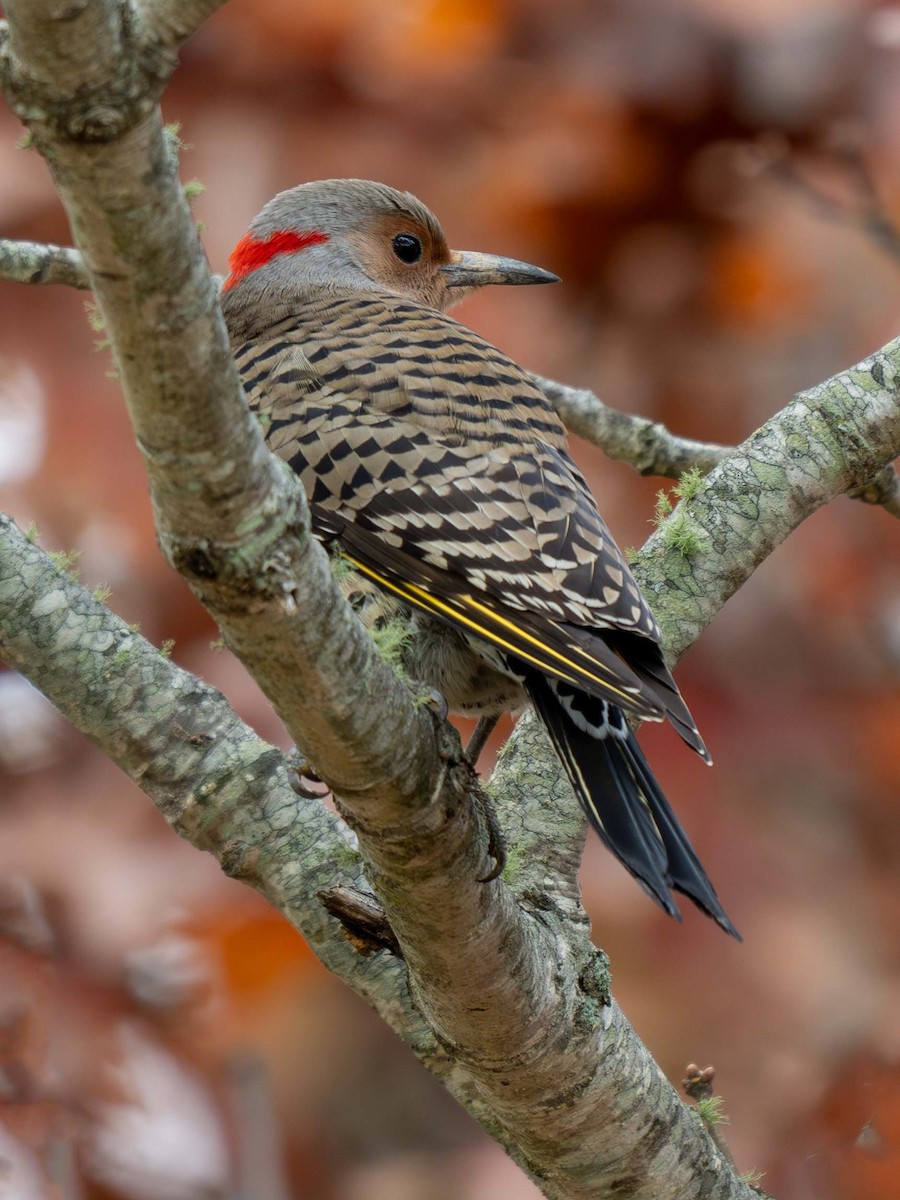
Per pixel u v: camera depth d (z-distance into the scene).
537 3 11.36
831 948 11.05
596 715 6.85
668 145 11.57
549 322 11.69
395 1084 11.80
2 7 4.29
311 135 10.98
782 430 8.39
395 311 9.01
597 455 11.39
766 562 12.36
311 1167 11.52
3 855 10.73
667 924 10.91
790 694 11.86
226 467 4.99
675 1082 10.73
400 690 5.69
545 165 11.39
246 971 11.03
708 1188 7.01
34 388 10.74
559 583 7.16
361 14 10.88
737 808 11.44
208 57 10.86
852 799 11.55
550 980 6.58
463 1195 11.66
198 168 10.80
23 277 8.87
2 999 10.69
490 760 10.75
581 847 7.49
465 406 7.93
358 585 7.54
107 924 10.66
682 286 11.93
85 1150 10.77
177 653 10.65
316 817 7.69
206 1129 11.16
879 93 11.64
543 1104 6.73
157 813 10.89
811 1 11.64
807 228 12.04
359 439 7.71
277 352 8.53
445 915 6.09
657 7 11.50
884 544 12.41
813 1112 10.59
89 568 10.75
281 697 5.54
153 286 4.65
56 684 7.71
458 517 7.41
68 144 4.37
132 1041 10.91
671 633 8.03
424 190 11.22
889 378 8.48
